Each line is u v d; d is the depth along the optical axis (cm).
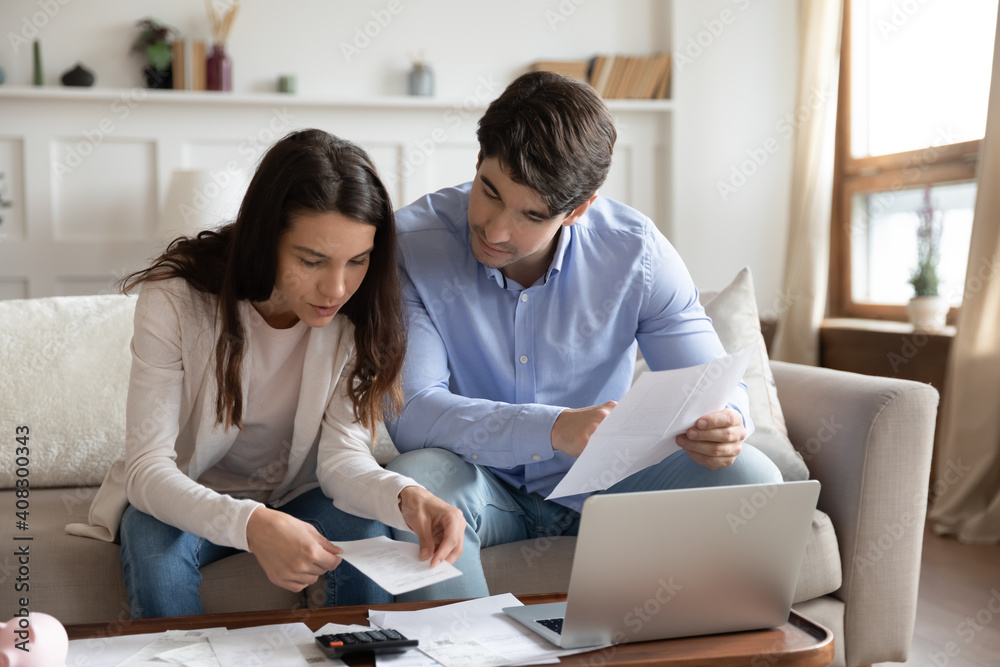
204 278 127
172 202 329
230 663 90
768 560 103
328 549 105
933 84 338
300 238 112
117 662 90
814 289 370
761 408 174
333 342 134
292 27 380
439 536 108
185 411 130
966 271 285
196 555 127
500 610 108
